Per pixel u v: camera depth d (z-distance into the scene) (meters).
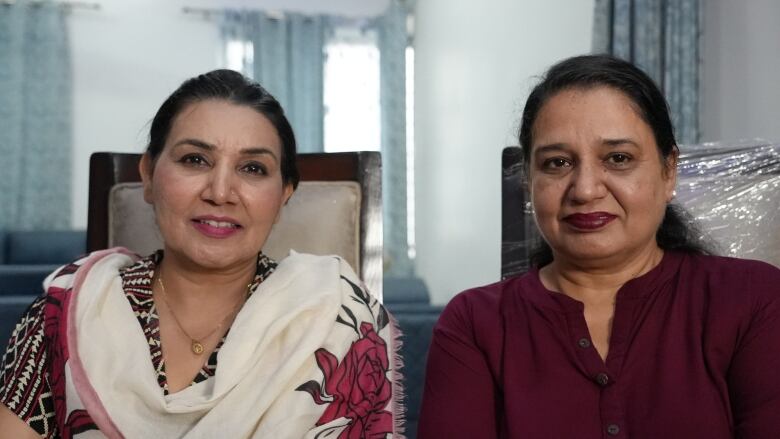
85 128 5.86
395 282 5.75
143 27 5.96
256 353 1.09
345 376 1.12
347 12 6.25
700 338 1.05
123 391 1.06
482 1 4.57
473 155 4.73
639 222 1.07
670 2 2.74
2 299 2.40
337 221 1.57
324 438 1.08
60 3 5.75
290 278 1.18
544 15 3.63
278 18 6.15
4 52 5.63
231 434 1.03
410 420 2.68
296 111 6.18
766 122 2.50
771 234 1.48
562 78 1.11
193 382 1.10
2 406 1.09
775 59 2.46
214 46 6.10
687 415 1.01
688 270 1.12
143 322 1.13
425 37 6.03
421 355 2.72
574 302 1.11
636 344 1.07
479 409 1.14
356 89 6.32
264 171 1.15
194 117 1.11
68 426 1.04
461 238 5.03
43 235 5.44
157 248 1.54
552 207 1.10
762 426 0.97
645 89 1.09
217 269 1.13
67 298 1.12
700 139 2.77
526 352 1.12
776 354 1.00
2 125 5.62
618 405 1.04
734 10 2.67
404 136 6.29
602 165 1.08
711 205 1.50
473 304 1.21
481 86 4.59
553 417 1.06
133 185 1.59
